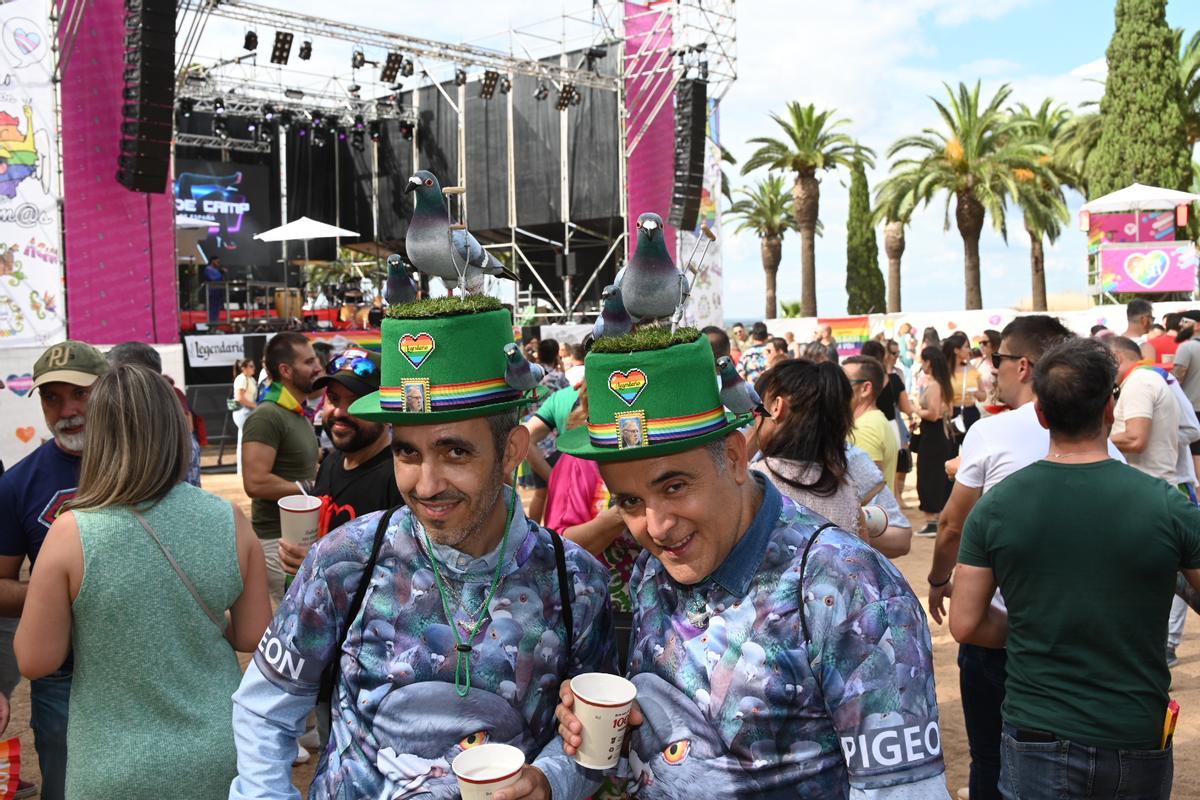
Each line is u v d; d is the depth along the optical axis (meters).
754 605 1.64
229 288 24.03
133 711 2.37
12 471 3.03
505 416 1.87
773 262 42.34
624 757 1.87
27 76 12.97
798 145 34.81
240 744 1.92
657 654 1.75
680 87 21.19
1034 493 2.56
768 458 3.15
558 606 1.92
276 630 1.92
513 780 1.66
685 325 1.76
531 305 24.98
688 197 21.36
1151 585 2.41
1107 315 20.95
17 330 12.97
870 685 1.53
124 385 2.47
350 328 21.62
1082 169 31.23
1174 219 24.94
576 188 24.22
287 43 19.67
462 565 1.85
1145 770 2.42
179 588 2.42
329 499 3.66
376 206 27.02
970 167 31.69
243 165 25.38
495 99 25.31
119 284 13.96
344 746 1.86
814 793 1.60
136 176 13.49
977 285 32.81
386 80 21.33
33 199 13.06
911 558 8.54
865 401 5.21
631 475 1.65
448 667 1.84
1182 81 28.77
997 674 3.08
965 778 4.38
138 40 13.04
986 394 9.74
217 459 17.14
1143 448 5.19
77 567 2.35
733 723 1.63
